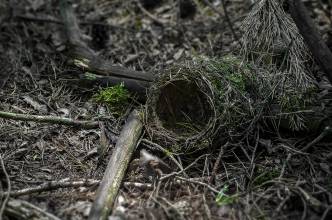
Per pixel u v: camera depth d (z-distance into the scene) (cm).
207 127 81
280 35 90
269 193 72
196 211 70
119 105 94
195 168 81
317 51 82
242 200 71
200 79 82
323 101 86
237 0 126
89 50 104
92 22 123
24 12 129
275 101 84
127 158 79
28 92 99
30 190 74
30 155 83
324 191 70
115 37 120
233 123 81
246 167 78
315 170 76
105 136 87
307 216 68
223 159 81
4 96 97
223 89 82
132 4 132
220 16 122
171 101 89
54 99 97
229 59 88
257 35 91
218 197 72
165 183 76
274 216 68
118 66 99
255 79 84
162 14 127
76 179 78
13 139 86
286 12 97
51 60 109
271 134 84
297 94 85
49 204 72
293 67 87
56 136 88
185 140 83
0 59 110
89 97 97
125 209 71
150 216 69
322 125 81
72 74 103
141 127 85
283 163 77
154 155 82
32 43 116
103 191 71
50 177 79
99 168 81
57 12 130
